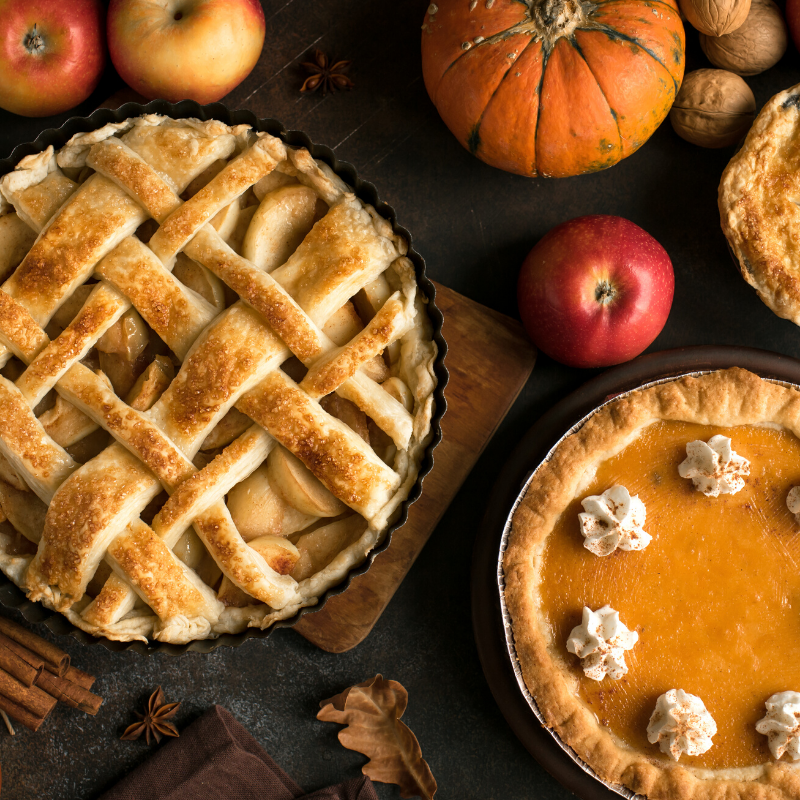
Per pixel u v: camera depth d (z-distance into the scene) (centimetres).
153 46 101
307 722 106
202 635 96
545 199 107
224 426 96
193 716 106
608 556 103
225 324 95
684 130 105
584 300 101
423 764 104
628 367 105
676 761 102
